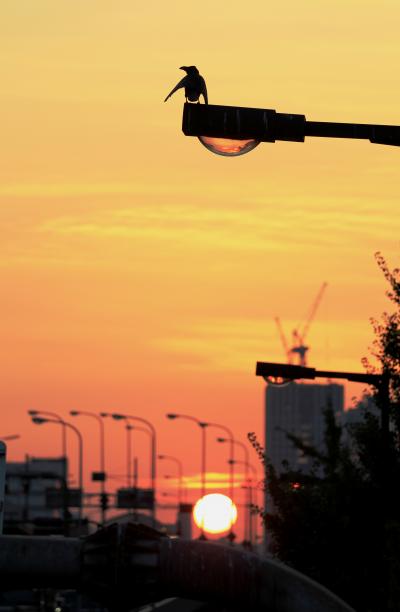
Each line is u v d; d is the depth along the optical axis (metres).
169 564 25.00
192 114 33.41
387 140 35.31
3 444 31.05
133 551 25.05
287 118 34.22
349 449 92.12
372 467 88.12
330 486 89.44
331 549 88.81
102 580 25.08
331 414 102.00
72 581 25.28
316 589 24.78
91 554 25.12
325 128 34.88
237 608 25.33
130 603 25.33
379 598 83.88
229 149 33.97
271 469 97.00
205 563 24.88
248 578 24.92
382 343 86.81
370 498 87.75
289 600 24.77
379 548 86.62
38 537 25.33
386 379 85.94
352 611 24.86
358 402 91.50
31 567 25.11
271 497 98.00
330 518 88.81
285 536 92.44
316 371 86.31
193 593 25.16
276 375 87.06
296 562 90.88
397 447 87.88
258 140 33.97
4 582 25.34
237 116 33.50
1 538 25.16
